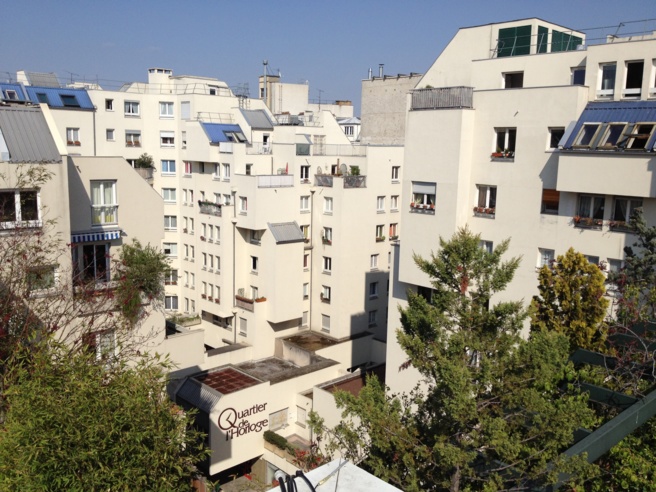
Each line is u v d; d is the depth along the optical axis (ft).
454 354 47.29
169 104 188.34
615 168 75.56
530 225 86.02
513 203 87.40
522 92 84.99
